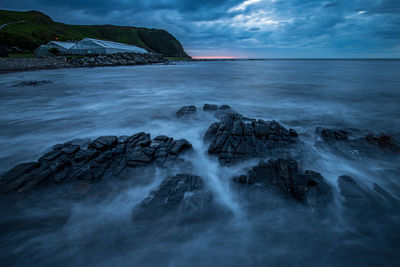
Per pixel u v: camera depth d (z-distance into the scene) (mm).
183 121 11891
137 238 4223
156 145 7500
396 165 6938
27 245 4043
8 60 43375
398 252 3895
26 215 4699
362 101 17531
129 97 18984
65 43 81500
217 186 5980
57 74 39562
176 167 6672
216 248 4020
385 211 4844
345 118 12656
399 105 15914
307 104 16422
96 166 6258
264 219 4746
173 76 40406
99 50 75688
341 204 5008
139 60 85312
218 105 16062
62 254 3896
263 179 5898
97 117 12469
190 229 4426
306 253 3887
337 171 6664
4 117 12125
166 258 3822
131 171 6305
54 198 5211
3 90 21219
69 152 6914
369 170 6719
